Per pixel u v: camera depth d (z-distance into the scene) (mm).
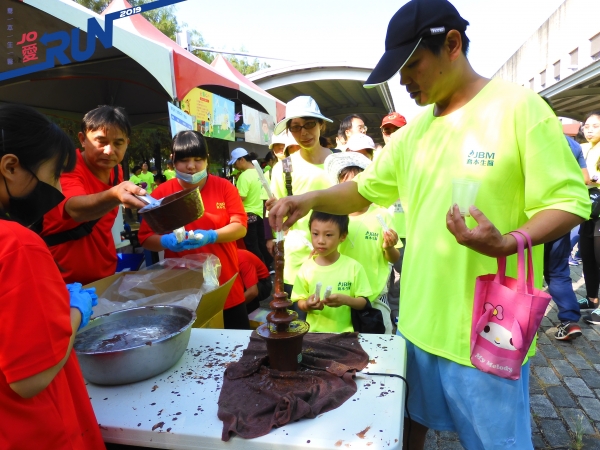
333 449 995
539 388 2738
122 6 4051
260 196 5922
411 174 1497
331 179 2854
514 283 1202
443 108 1414
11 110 942
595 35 12617
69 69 4770
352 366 1356
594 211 3580
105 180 2262
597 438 2240
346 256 2402
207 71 4508
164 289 2105
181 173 2420
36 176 972
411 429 1663
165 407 1197
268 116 7691
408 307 1537
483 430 1320
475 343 1253
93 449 1077
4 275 840
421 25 1203
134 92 5840
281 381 1279
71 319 1012
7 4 3324
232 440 1050
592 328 3652
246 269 3316
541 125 1206
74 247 2051
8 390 888
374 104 11789
